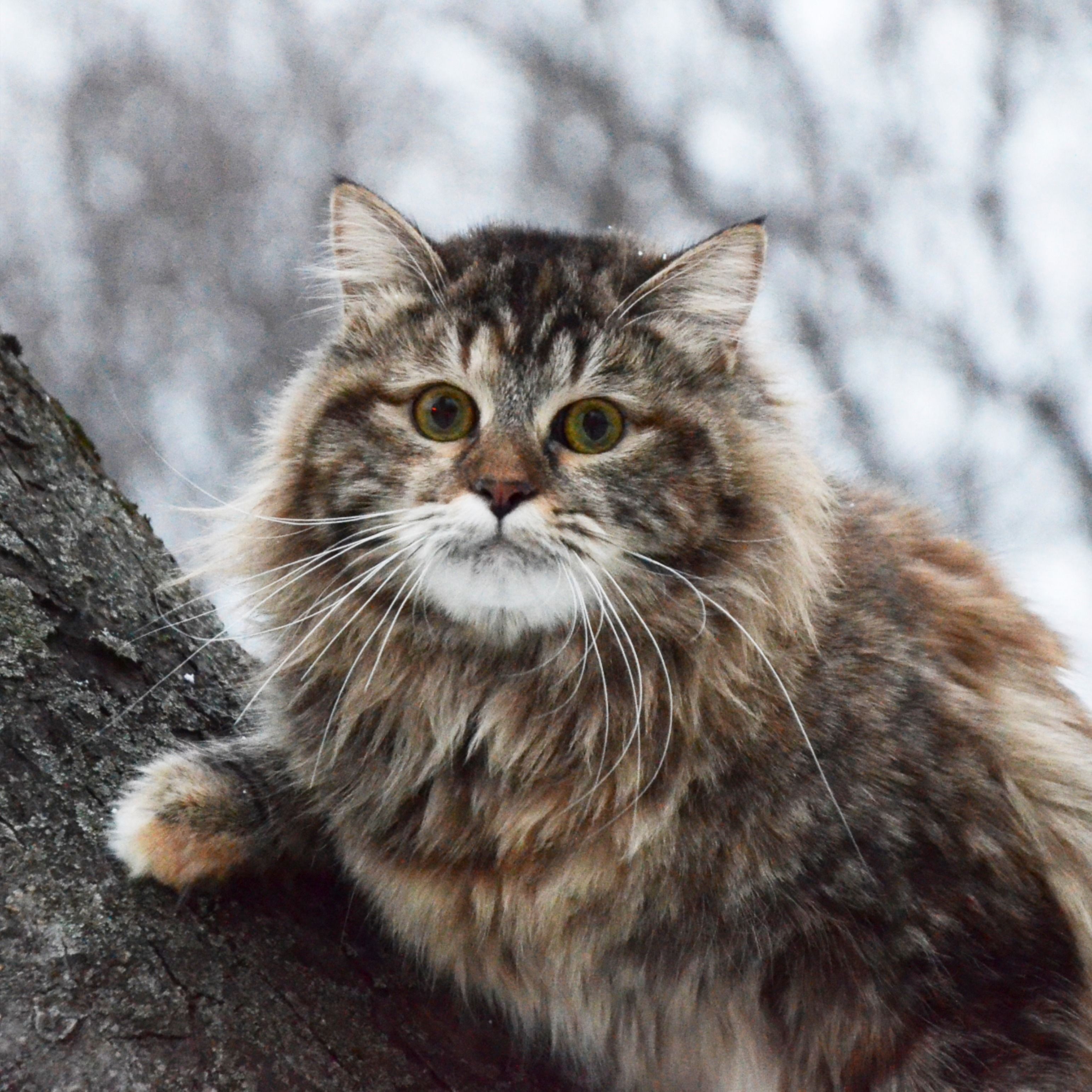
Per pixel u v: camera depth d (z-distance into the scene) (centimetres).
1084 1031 248
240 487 256
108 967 241
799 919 247
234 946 244
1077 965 249
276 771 250
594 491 251
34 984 240
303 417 254
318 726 251
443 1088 245
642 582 251
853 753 248
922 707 249
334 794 250
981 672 253
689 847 248
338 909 249
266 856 248
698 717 249
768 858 247
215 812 247
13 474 252
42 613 248
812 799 247
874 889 247
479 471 250
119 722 248
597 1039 251
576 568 250
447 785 251
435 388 252
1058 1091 247
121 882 244
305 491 253
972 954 247
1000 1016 247
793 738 248
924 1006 247
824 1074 249
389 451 252
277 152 636
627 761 249
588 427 252
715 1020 250
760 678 249
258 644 255
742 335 254
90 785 246
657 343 253
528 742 250
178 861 245
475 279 253
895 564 254
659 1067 252
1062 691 256
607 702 249
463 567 250
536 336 252
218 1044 241
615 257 255
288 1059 242
